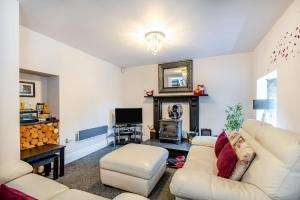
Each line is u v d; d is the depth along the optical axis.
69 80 3.30
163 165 2.43
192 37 2.85
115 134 4.47
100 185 2.32
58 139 3.07
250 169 1.38
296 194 1.06
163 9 2.00
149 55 3.91
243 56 3.76
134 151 2.36
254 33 2.70
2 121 1.76
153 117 4.75
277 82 2.32
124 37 2.85
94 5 1.92
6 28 1.79
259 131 1.67
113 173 2.13
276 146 1.22
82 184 2.35
